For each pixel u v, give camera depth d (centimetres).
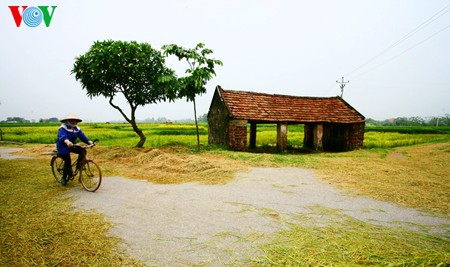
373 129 4300
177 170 807
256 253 308
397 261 286
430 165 987
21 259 289
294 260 291
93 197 536
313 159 1051
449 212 457
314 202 508
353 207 480
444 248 320
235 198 532
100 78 1185
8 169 846
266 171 817
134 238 346
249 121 1562
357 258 295
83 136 629
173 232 366
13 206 471
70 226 381
